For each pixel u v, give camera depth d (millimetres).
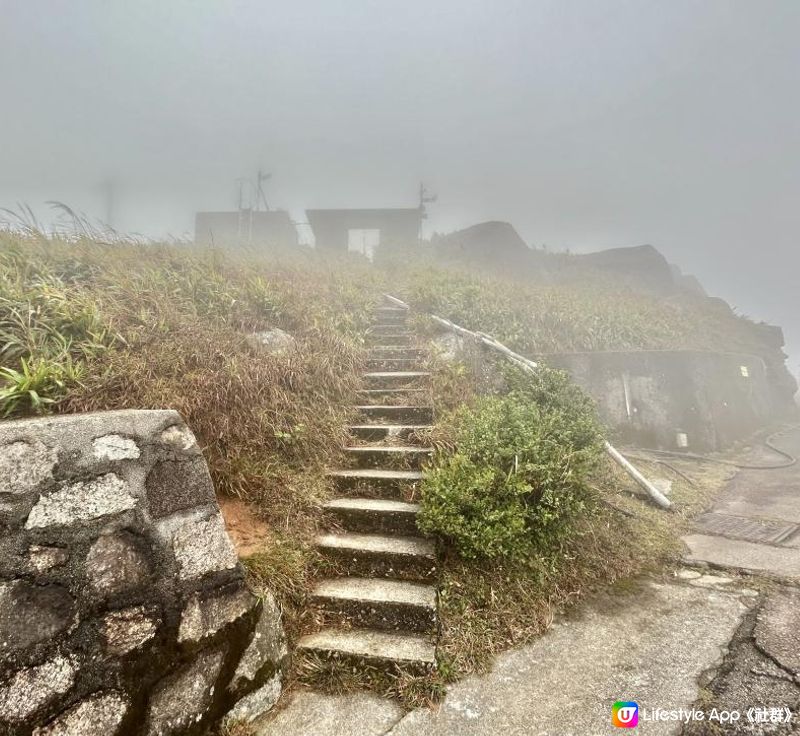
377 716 2027
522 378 4828
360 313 6863
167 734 1723
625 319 9141
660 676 2186
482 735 1906
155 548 1881
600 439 3854
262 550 2678
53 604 1561
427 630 2451
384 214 19312
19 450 1632
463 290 8031
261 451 3363
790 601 2785
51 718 1470
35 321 3234
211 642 1945
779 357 14008
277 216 19062
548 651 2418
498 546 2730
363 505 3211
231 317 4785
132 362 3256
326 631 2480
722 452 7363
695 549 3611
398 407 4430
